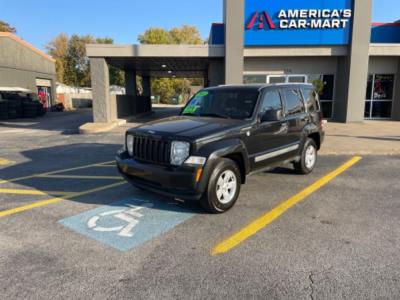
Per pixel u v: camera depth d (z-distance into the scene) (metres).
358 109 16.50
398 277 3.10
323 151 9.21
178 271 3.23
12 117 22.92
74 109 37.84
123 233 4.09
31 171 7.40
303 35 16.06
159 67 22.62
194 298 2.81
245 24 15.99
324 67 17.83
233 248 3.69
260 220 4.49
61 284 3.01
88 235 4.03
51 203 5.19
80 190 5.89
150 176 4.55
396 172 7.09
